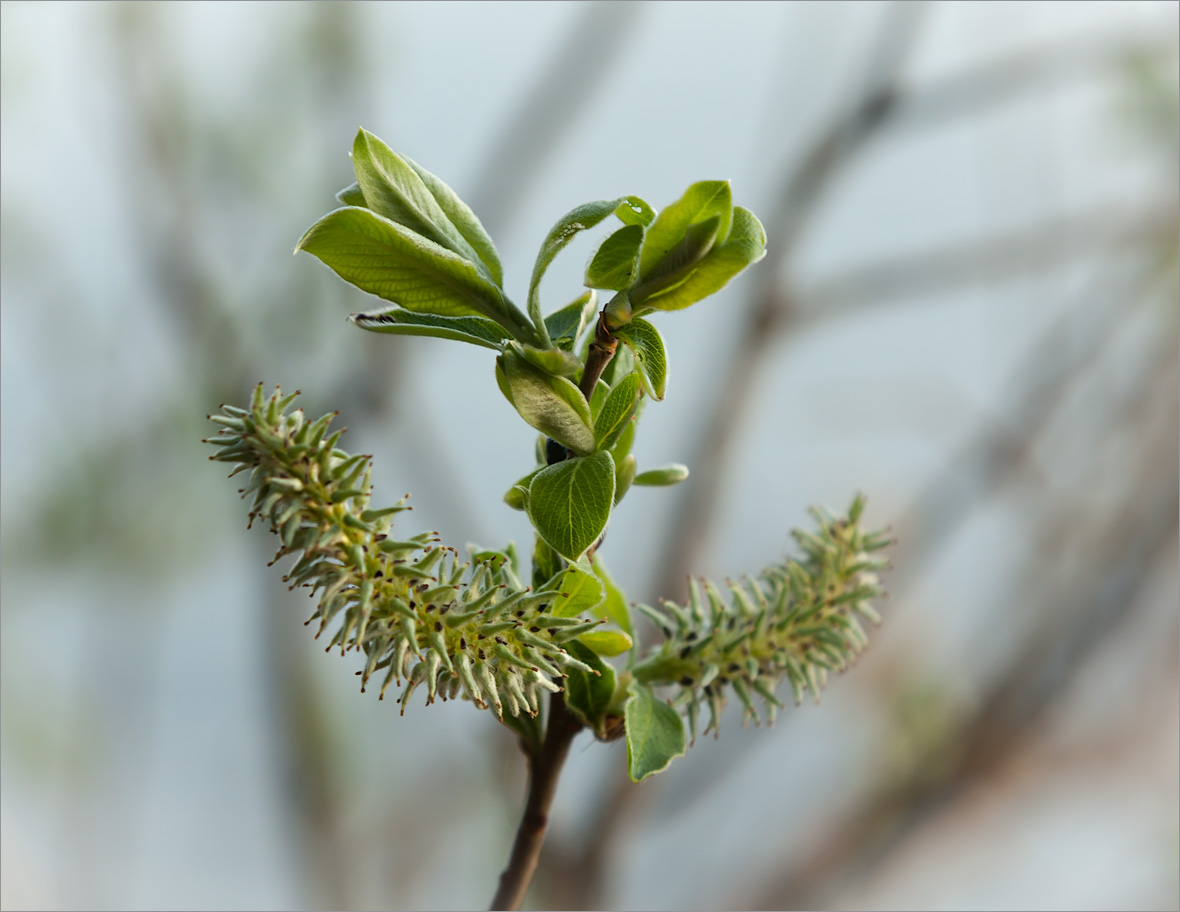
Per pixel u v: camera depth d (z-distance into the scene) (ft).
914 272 4.56
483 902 4.44
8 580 4.52
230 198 4.54
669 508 4.43
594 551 2.02
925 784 4.89
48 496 4.52
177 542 4.54
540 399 1.96
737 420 4.47
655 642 4.16
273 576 4.44
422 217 1.98
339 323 4.48
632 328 1.97
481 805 4.58
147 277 4.50
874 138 4.57
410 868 4.51
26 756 4.52
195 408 4.50
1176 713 5.16
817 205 4.55
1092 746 5.13
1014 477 4.80
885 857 4.93
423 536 1.96
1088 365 4.78
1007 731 4.82
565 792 3.93
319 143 4.62
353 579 1.95
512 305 1.97
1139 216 4.64
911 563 4.78
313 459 1.94
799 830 5.01
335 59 4.54
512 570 2.03
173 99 4.51
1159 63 4.41
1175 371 4.76
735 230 1.95
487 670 1.95
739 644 2.06
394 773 4.64
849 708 5.02
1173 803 5.13
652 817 4.34
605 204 1.96
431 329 1.98
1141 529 4.72
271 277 4.52
